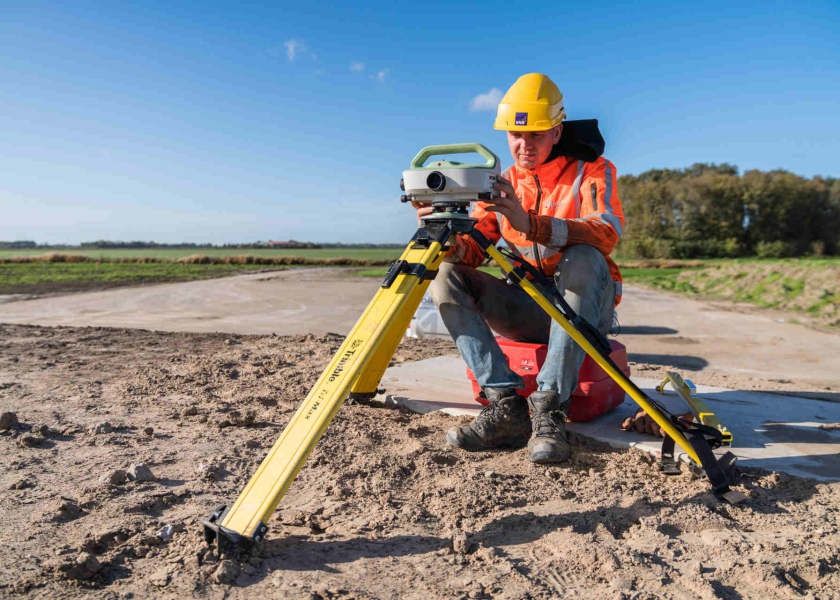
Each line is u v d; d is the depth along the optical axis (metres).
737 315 11.75
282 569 1.65
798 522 1.97
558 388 2.49
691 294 17.22
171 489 2.22
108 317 10.30
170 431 2.94
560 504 2.11
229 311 11.47
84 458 2.54
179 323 9.38
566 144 2.77
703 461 2.15
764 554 1.74
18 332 6.54
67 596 1.50
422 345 6.18
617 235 2.59
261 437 2.86
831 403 3.48
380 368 3.23
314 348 5.36
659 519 1.96
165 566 1.65
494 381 2.65
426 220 2.18
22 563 1.65
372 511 2.06
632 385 2.17
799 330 9.58
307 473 2.40
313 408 1.75
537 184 2.87
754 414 3.21
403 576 1.64
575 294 2.48
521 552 1.79
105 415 3.21
